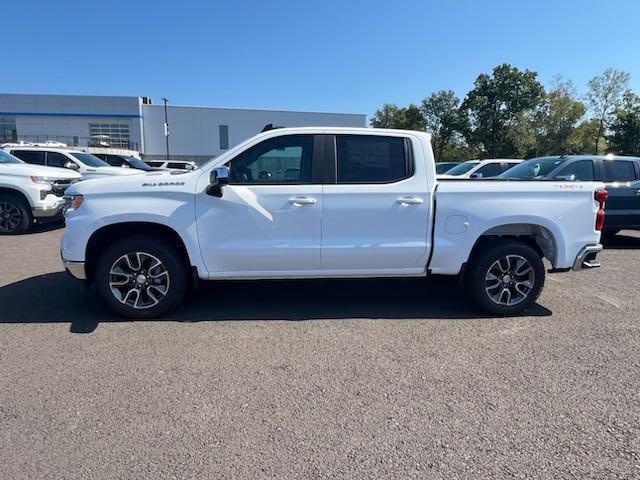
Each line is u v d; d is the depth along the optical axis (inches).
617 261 302.2
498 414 114.3
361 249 175.2
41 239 359.9
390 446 101.3
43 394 121.3
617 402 120.4
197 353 148.3
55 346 152.2
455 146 2743.6
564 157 365.7
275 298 208.1
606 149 2145.7
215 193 168.9
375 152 176.6
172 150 2214.6
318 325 174.6
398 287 229.0
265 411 114.7
